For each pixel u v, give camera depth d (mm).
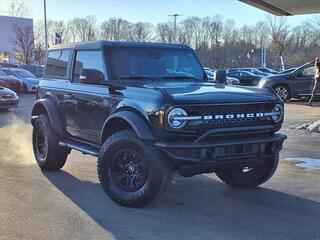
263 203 6262
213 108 5672
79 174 7801
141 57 6992
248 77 36188
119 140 5977
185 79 7094
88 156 9195
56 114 7672
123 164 6051
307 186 7062
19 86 26109
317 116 16406
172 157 5566
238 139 5832
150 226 5406
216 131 5652
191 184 7227
